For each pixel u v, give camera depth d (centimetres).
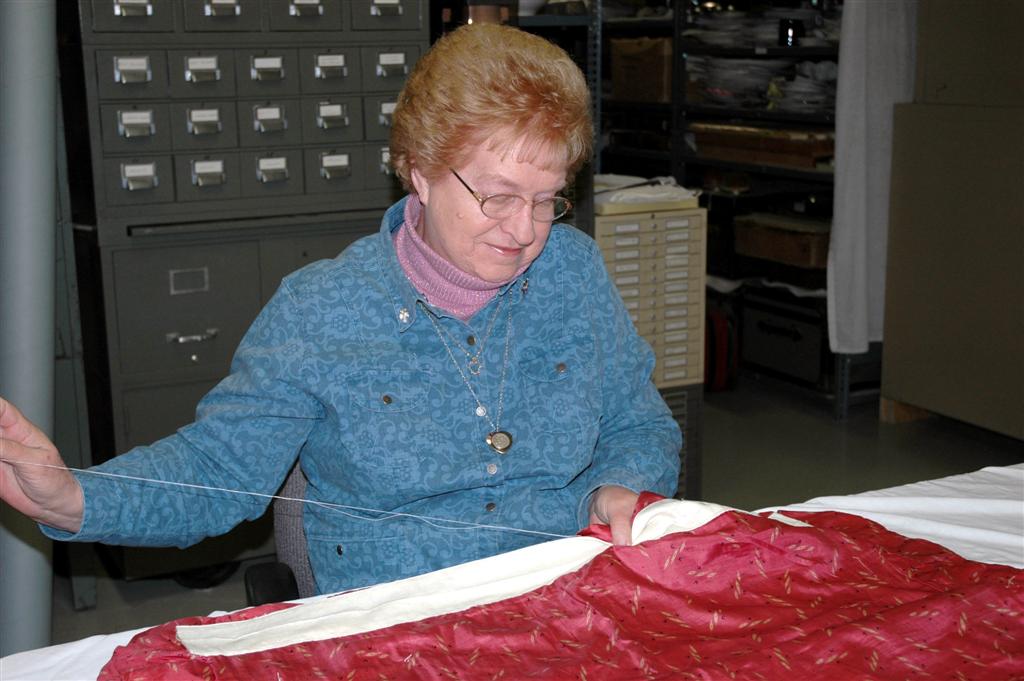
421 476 146
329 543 152
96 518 127
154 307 288
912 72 441
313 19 286
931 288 427
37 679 123
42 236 240
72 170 297
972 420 418
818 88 470
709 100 519
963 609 123
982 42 402
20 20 229
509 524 151
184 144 281
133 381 290
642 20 546
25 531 245
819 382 482
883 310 460
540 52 132
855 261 446
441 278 146
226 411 142
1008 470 182
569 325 158
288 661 118
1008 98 395
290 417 144
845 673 116
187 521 136
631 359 166
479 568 139
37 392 245
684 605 129
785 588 133
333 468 150
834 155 457
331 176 297
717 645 122
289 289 149
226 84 281
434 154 132
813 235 474
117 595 324
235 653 120
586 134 134
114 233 279
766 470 412
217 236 290
